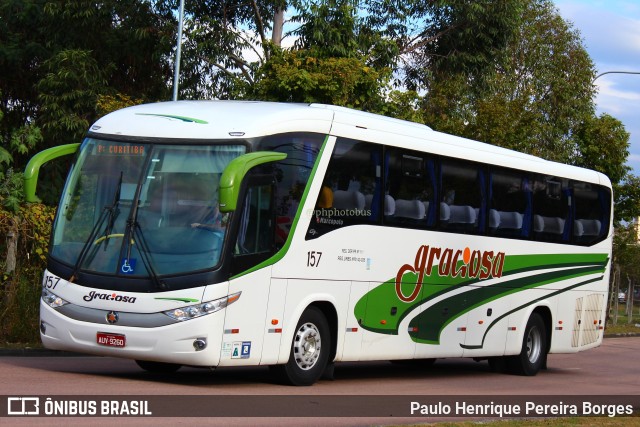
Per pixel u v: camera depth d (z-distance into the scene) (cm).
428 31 3700
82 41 3331
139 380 1337
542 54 4462
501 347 1855
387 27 3612
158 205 1259
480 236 1772
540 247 1956
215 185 1258
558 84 4356
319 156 1391
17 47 3353
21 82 3475
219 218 1241
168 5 3353
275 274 1307
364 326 1484
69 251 1284
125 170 1289
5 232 1934
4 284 1906
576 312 2081
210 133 1284
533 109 3497
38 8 3356
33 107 3509
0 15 3409
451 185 1694
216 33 3272
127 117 1338
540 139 4116
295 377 1365
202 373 1520
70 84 3141
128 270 1236
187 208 1252
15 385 1184
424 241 1617
